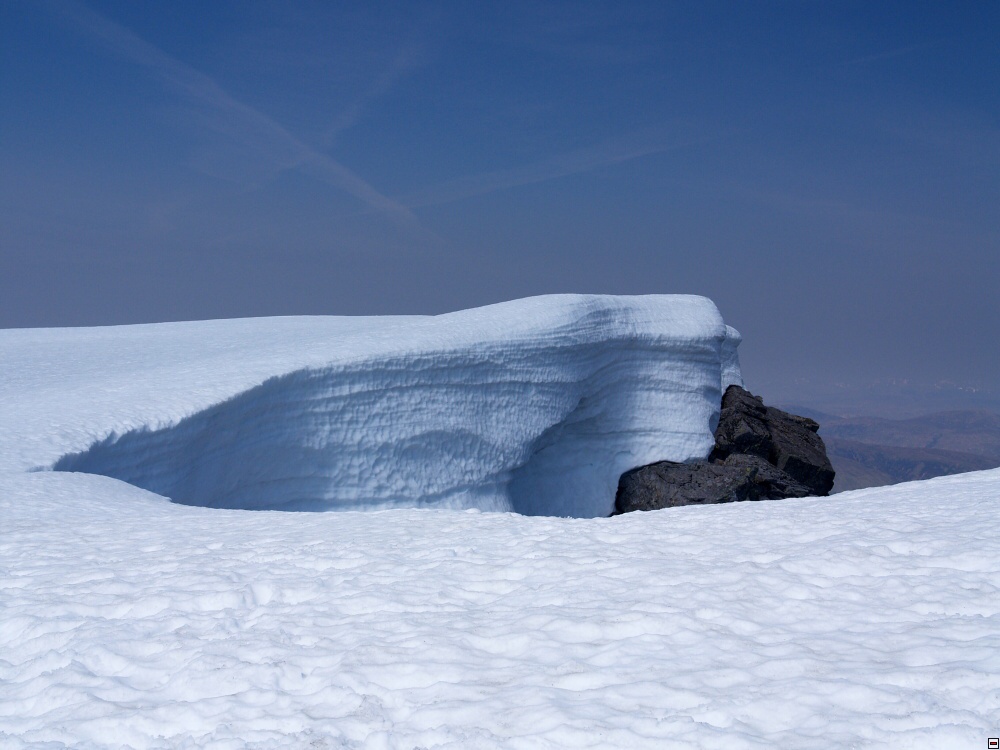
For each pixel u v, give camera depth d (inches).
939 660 177.6
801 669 179.6
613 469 1279.5
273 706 185.0
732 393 1504.7
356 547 326.6
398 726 171.3
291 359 877.2
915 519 319.6
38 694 202.7
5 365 1097.4
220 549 335.9
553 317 1160.2
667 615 217.2
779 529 318.3
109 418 658.2
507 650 207.9
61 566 319.0
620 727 160.6
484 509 1000.9
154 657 219.5
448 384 987.9
